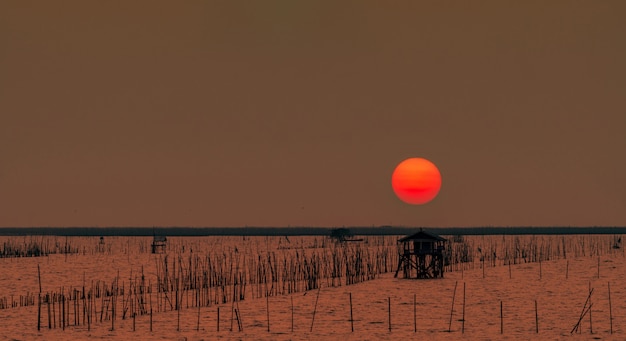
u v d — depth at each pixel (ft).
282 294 252.42
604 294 246.27
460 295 245.65
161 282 298.15
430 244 301.63
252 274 331.36
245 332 182.91
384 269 348.38
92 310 219.82
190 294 255.29
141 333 182.70
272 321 198.08
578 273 315.78
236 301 234.99
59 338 177.37
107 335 180.55
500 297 240.53
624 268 339.36
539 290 258.16
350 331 183.21
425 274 302.25
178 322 197.16
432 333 179.83
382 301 232.53
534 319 197.88
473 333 179.32
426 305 223.92
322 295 247.91
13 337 178.50
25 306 231.09
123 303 233.55
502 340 170.91
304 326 190.70
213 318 203.51
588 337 173.47
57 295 261.65
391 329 185.57
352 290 260.42
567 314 205.46
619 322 192.13
